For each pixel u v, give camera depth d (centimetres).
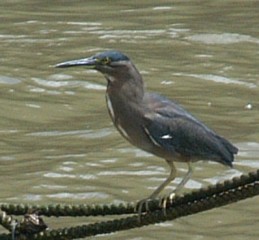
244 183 873
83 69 1888
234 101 1728
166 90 1795
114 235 1302
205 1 2309
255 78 1838
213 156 988
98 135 1594
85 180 1444
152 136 977
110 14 2230
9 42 2059
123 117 980
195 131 982
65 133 1609
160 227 1323
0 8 2280
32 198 1393
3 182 1441
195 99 1742
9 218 916
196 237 1295
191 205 888
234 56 1962
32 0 2338
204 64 1917
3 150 1551
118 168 1478
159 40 2061
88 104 1734
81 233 905
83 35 2097
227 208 1370
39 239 909
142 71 1883
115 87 977
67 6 2291
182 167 1475
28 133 1617
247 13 2222
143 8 2262
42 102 1744
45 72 1881
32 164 1498
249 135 1570
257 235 1295
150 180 1439
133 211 897
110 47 2028
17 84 1830
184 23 2159
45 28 2144
